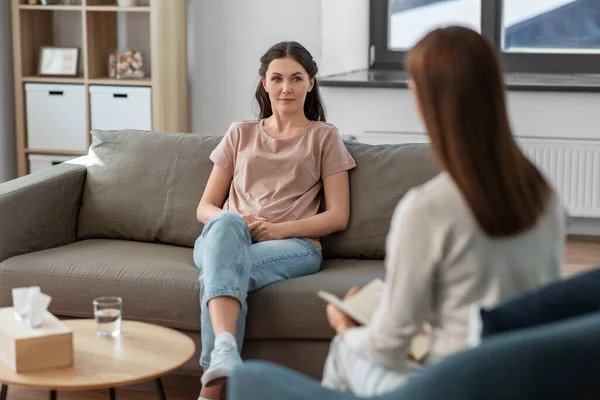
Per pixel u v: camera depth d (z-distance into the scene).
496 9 5.95
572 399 1.51
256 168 3.44
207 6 6.14
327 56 5.86
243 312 3.00
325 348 3.04
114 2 6.05
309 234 3.31
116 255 3.37
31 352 2.44
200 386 3.37
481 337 1.66
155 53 5.71
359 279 3.10
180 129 6.11
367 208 3.40
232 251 3.00
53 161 6.00
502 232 1.76
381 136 5.59
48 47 6.00
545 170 5.49
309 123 3.50
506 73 5.98
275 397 1.82
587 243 5.62
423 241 1.79
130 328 2.78
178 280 3.12
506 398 1.50
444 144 1.78
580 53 5.89
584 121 5.38
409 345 1.87
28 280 3.29
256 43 6.12
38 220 3.56
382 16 6.08
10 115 6.11
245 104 6.22
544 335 1.51
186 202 3.60
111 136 3.80
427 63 1.79
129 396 3.27
